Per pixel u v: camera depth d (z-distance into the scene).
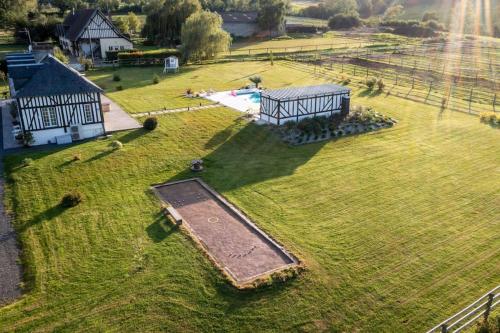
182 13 73.75
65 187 23.14
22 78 29.77
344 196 22.48
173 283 15.66
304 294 15.26
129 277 15.96
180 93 43.22
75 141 29.72
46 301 14.87
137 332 13.59
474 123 34.66
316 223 19.83
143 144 29.05
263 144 29.83
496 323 13.10
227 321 14.06
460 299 15.17
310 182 24.11
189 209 21.17
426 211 21.00
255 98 41.25
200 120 34.22
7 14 80.38
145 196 22.31
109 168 25.45
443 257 17.42
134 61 58.66
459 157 27.81
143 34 79.56
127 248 17.72
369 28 110.81
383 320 14.21
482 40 90.19
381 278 16.12
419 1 144.88
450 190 23.22
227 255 17.38
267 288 15.44
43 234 18.83
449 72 54.19
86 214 20.42
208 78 51.06
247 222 19.88
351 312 14.52
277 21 94.62
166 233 18.81
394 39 92.19
